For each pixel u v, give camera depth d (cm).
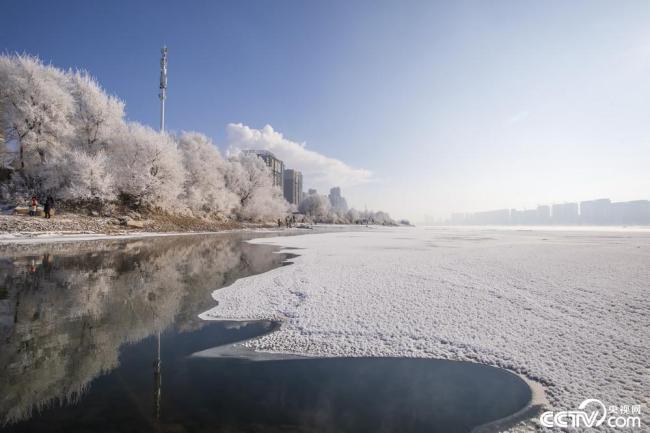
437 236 4197
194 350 484
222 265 1305
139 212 3516
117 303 726
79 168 2864
